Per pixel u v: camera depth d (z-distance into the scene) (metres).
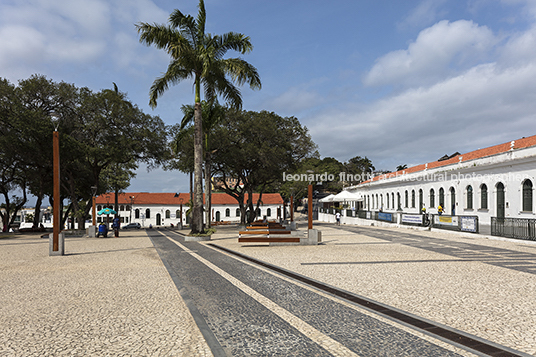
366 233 23.52
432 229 24.41
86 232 30.64
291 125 43.69
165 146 38.22
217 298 6.32
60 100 33.00
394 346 4.03
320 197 88.75
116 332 4.60
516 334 4.39
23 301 6.35
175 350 3.96
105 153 31.88
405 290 6.86
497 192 27.48
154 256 12.66
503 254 12.44
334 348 3.98
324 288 7.07
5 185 42.72
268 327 4.73
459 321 4.93
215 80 20.50
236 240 19.30
